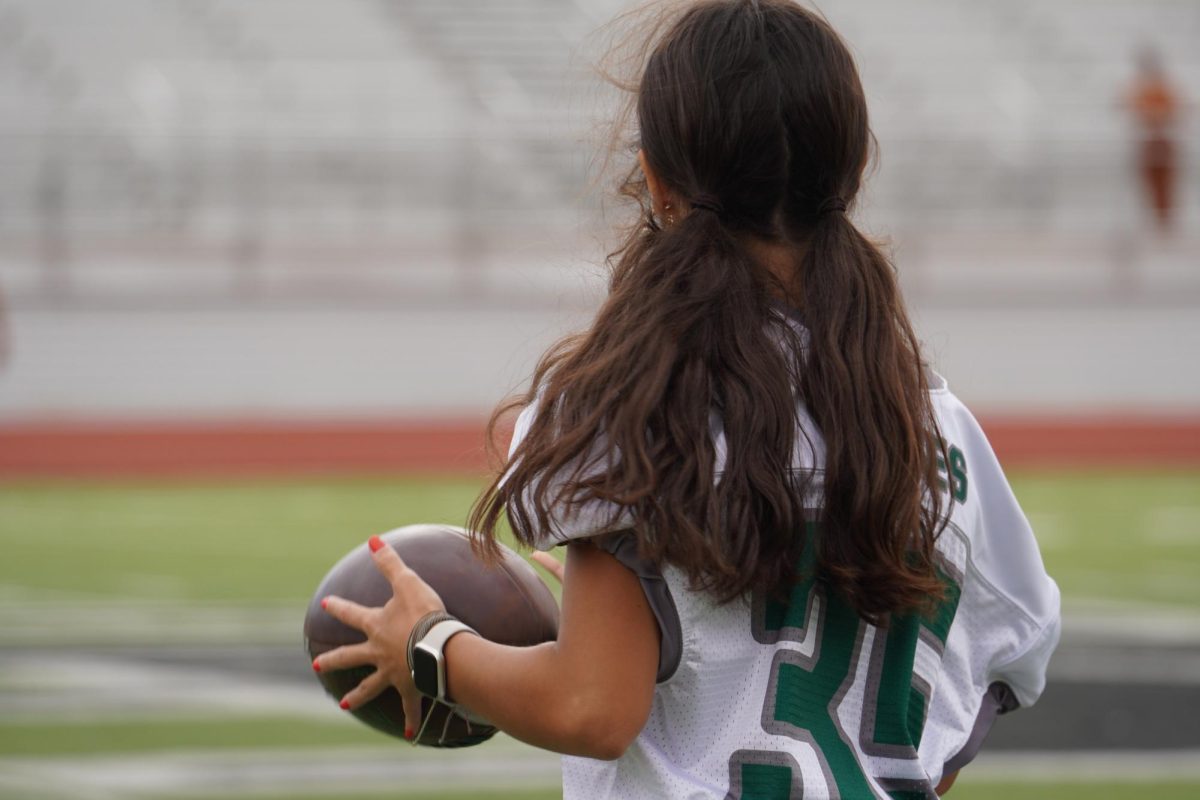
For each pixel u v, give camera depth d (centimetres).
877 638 586
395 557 642
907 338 603
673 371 557
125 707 2109
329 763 1805
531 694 566
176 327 5697
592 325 587
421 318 5769
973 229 6284
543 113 6744
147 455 5288
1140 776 1723
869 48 7494
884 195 6347
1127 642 2544
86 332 5659
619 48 659
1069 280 6078
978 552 641
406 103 6919
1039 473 5219
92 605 2956
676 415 551
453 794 1667
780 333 576
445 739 648
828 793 554
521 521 559
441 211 6212
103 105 6888
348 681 652
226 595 3056
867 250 602
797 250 596
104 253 5912
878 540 564
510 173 6278
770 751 557
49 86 7000
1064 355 5934
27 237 6000
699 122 583
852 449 566
